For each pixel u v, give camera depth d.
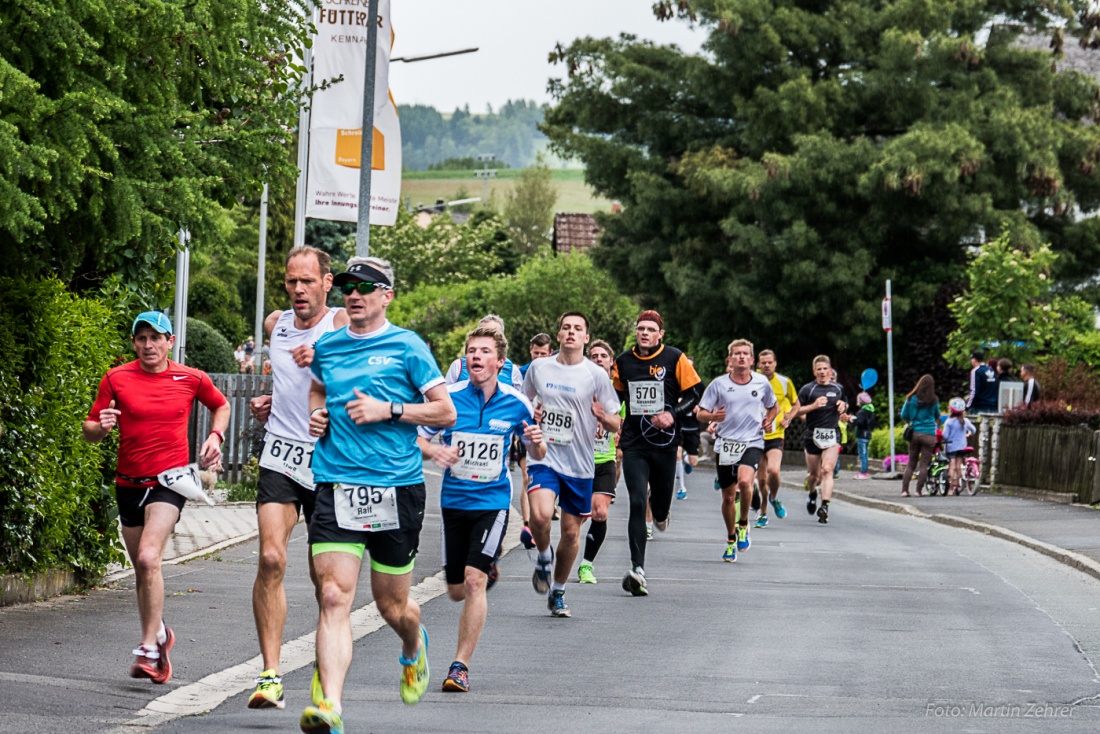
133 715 16.42
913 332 86.06
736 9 88.81
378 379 15.96
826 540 40.69
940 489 58.44
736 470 34.97
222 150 22.62
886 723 16.70
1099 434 51.94
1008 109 85.88
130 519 19.67
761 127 89.44
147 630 18.34
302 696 18.08
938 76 88.25
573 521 25.12
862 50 90.69
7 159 17.72
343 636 15.26
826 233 87.25
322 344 16.27
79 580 26.27
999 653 21.89
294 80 25.00
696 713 17.16
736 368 35.19
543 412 24.91
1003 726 16.66
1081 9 93.50
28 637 20.89
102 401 19.58
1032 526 44.41
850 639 23.08
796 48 91.88
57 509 24.58
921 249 89.62
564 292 131.88
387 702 17.77
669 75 95.19
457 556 20.09
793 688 18.84
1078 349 70.56
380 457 15.77
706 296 90.06
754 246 85.88
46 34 18.59
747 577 31.59
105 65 19.41
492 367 20.14
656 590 29.09
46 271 22.66
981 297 70.56
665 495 29.73
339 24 43.25
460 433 19.97
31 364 23.77
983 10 91.31
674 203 91.81
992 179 84.62
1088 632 24.23
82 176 18.91
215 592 26.80
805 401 47.12
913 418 57.69
